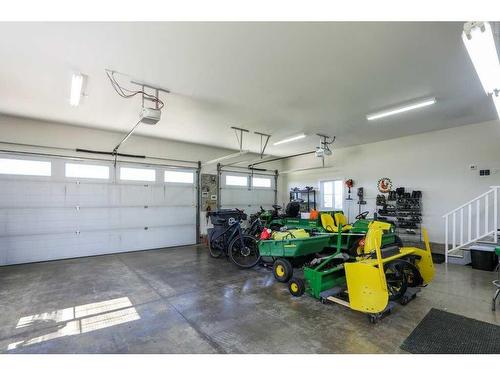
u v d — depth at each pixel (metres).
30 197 5.30
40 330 2.58
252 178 9.26
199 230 7.75
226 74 3.31
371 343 2.29
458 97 4.07
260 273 4.57
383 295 2.57
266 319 2.78
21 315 2.91
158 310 3.03
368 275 2.65
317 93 3.91
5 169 5.09
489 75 2.36
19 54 2.83
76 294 3.56
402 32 2.46
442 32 2.46
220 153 8.39
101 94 3.95
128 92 3.86
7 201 5.09
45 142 5.46
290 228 4.76
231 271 4.71
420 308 2.99
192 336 2.45
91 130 6.01
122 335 2.47
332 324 2.65
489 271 4.43
